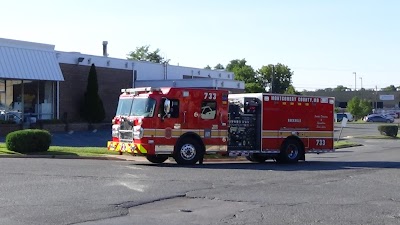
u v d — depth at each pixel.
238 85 51.41
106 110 47.72
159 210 11.48
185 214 11.09
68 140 34.38
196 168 19.98
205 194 13.54
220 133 22.16
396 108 121.19
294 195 13.73
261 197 13.30
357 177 18.02
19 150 23.48
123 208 11.45
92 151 25.34
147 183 15.13
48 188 13.68
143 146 20.70
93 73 44.62
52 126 40.03
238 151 22.78
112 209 11.28
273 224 10.23
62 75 41.84
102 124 44.81
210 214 11.12
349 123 85.31
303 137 24.39
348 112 97.56
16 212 10.66
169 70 54.91
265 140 23.44
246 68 100.25
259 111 23.41
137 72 51.09
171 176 16.94
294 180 16.89
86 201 12.05
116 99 48.69
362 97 122.94
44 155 23.25
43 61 40.72
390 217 11.08
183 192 13.73
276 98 23.69
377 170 20.55
